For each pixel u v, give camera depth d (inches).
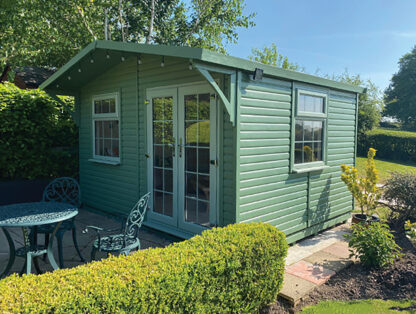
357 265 166.1
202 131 178.4
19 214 136.0
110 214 251.9
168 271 90.1
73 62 211.9
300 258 175.3
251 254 113.8
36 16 388.2
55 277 84.7
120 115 234.4
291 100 191.2
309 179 210.2
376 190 225.6
